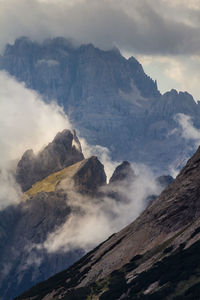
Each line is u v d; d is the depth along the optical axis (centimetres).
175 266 16600
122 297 17050
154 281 16650
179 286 15212
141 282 17012
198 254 16775
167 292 15162
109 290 18162
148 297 15338
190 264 16125
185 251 17538
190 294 14362
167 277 16075
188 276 15438
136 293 16600
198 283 14638
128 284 17688
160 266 17462
